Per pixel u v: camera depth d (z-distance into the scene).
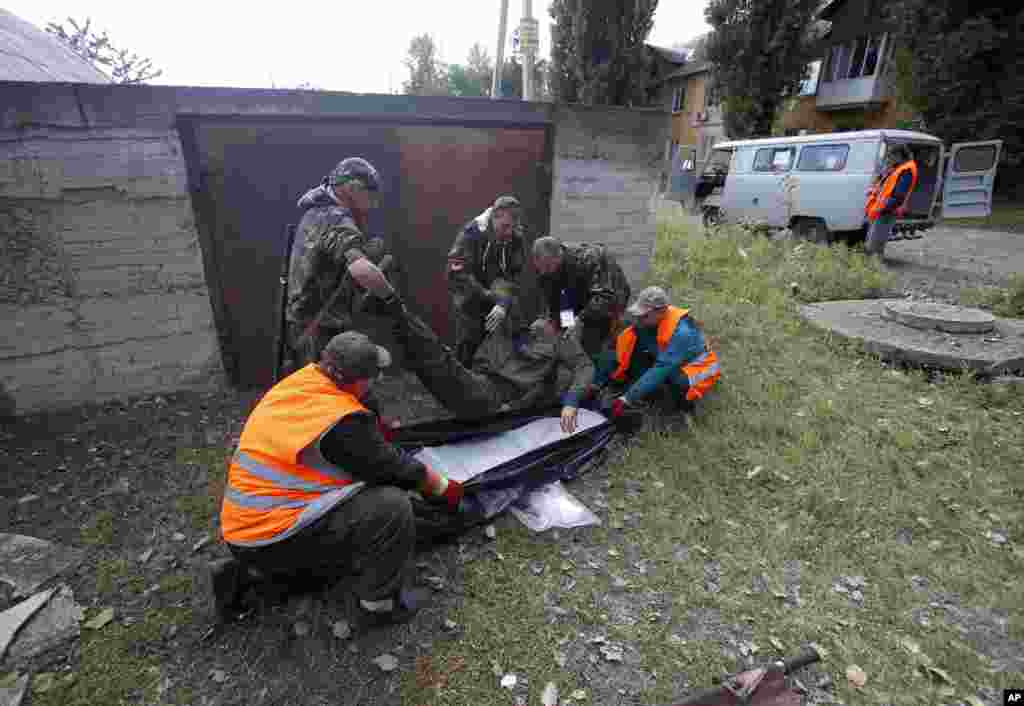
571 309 3.78
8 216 3.25
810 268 7.16
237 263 3.86
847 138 9.18
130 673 2.00
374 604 2.10
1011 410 3.84
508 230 3.44
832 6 21.61
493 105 4.28
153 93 3.34
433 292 4.61
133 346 3.73
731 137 20.19
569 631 2.22
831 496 3.00
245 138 3.65
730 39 18.92
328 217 2.66
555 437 3.26
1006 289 6.62
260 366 4.13
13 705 1.86
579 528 2.78
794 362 4.64
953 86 15.98
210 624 2.20
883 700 1.96
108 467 3.16
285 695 1.94
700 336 3.61
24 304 3.41
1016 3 15.55
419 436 3.09
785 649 2.15
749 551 2.66
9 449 3.28
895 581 2.48
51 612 2.22
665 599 2.39
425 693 1.96
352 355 2.00
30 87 3.10
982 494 3.04
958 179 8.91
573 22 15.45
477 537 2.70
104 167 3.37
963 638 2.21
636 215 5.32
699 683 2.02
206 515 2.80
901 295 6.71
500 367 3.67
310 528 1.95
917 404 3.95
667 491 3.06
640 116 4.98
